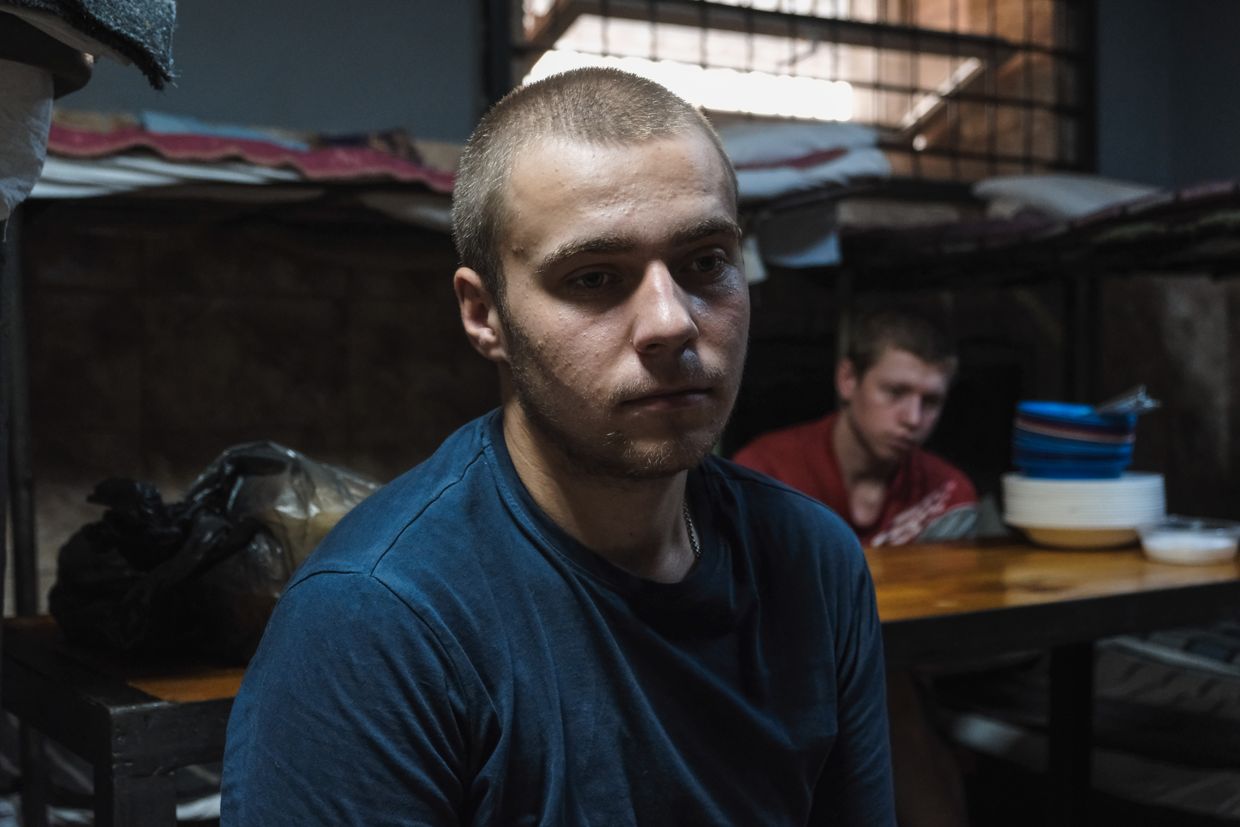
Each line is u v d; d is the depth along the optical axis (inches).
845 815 44.2
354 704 34.4
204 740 46.1
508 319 36.4
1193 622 73.4
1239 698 109.3
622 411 34.9
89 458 127.7
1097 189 149.9
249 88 137.5
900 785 86.4
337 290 141.5
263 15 138.1
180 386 132.8
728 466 45.2
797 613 42.2
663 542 39.9
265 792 34.4
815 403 163.9
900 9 181.5
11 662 55.6
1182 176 192.4
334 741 34.2
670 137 34.9
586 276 34.8
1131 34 191.9
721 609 39.4
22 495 84.0
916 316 98.0
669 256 34.7
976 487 173.0
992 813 109.3
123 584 56.3
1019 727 109.1
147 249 130.5
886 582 73.7
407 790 34.5
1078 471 88.9
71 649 57.3
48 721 51.0
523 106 36.7
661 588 38.2
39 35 40.1
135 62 41.6
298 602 36.1
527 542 38.0
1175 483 189.5
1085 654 89.1
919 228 128.6
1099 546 87.9
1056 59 188.7
